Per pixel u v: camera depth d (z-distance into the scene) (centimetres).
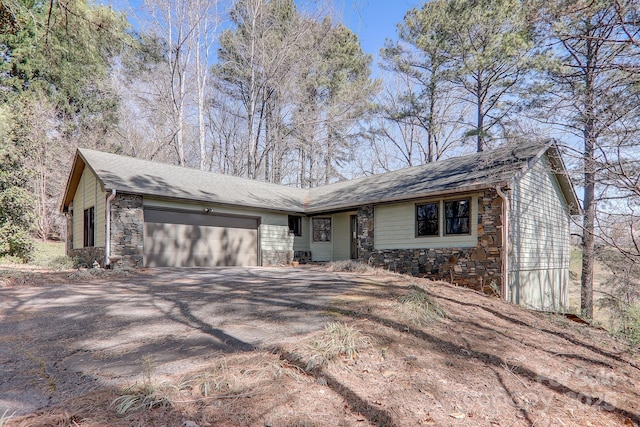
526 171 903
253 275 860
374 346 358
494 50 1516
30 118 1434
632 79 599
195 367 289
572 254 1669
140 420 211
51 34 738
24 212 1202
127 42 1144
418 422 245
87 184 1150
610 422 298
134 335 379
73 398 238
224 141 2794
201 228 1173
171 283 722
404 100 2053
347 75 2348
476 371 339
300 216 1472
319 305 509
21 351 332
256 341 355
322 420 230
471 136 1791
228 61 2220
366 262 1146
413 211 1045
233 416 222
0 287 671
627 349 543
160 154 2295
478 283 868
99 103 2098
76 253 1208
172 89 1972
